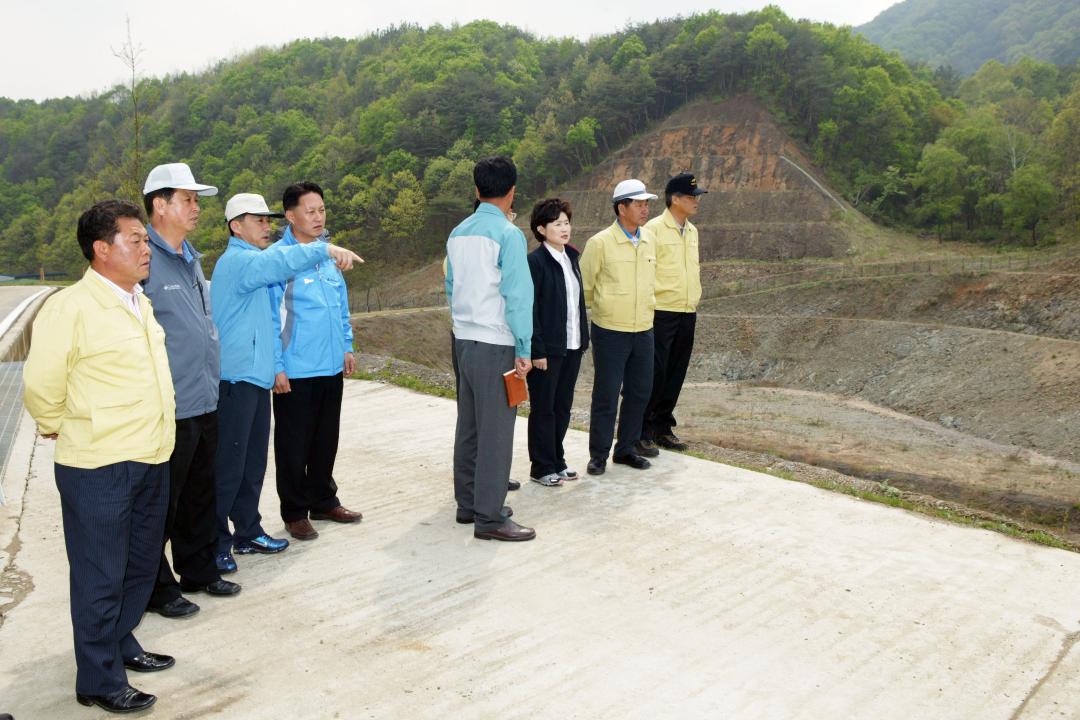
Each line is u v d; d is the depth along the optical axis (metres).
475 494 4.71
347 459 6.45
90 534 2.88
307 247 3.85
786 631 3.64
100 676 2.91
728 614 3.80
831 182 74.94
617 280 5.84
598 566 4.35
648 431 6.88
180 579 4.05
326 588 4.06
